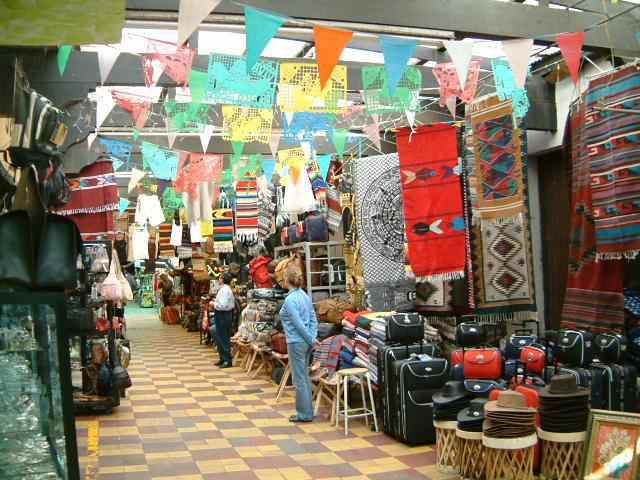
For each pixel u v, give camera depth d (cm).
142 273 3017
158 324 2003
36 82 544
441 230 584
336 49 313
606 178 496
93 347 677
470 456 416
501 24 470
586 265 543
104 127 784
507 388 453
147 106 605
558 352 462
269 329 892
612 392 445
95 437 445
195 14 250
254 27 286
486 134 609
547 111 677
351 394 691
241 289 1155
